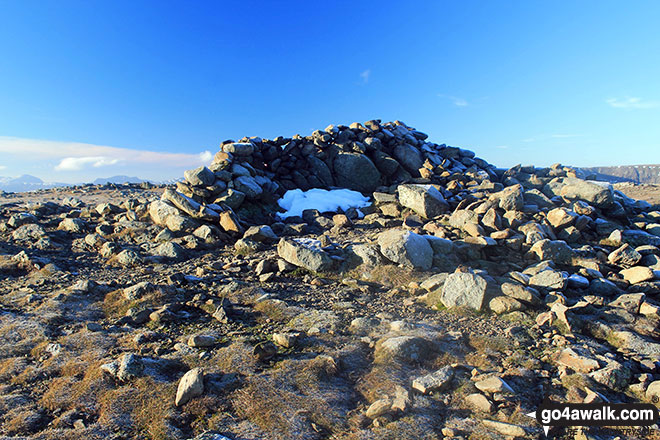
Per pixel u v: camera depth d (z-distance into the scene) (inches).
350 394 204.1
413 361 231.0
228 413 185.9
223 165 706.8
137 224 567.5
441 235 484.1
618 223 568.1
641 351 244.8
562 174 834.2
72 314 297.1
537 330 273.3
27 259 417.4
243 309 313.1
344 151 887.1
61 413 186.7
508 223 489.4
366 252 418.0
